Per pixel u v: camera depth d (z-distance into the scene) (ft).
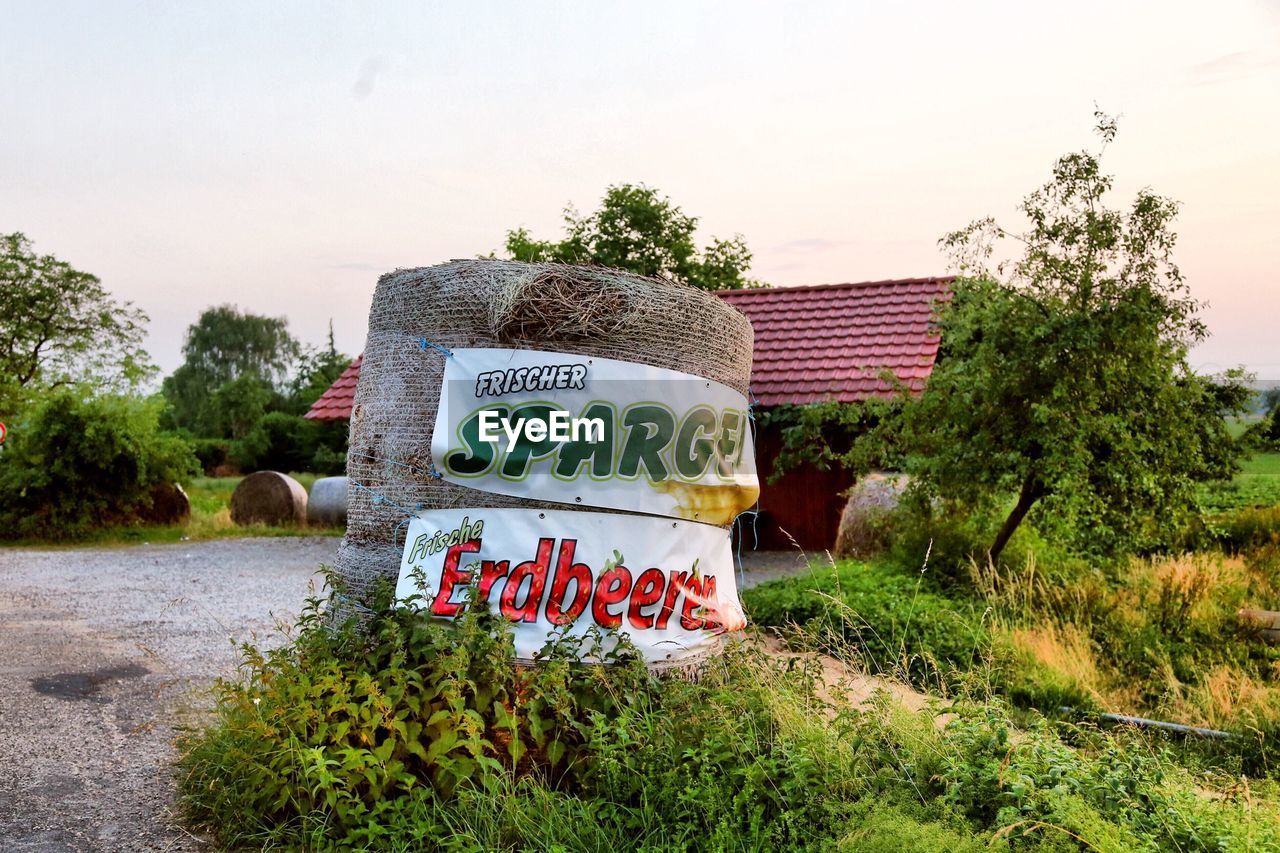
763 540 54.34
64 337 148.36
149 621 33.65
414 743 15.01
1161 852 13.06
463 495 18.56
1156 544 39.32
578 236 119.24
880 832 12.88
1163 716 24.57
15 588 41.75
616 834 14.21
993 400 34.01
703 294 19.89
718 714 16.39
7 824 15.37
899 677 24.61
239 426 216.74
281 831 14.52
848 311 58.75
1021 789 13.43
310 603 18.92
